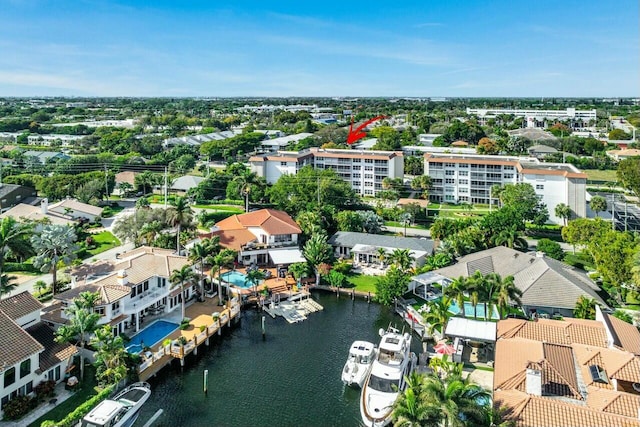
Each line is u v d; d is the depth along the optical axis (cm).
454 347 7006
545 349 6022
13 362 5503
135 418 5712
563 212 14112
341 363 7238
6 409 5466
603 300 8319
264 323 8394
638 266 8075
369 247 11188
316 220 12138
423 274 9444
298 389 6569
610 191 18788
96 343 6188
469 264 9450
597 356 5819
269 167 17612
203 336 7538
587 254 10756
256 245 10988
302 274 9844
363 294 9588
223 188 17312
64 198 16162
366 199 17362
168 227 11512
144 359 6675
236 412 6072
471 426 4550
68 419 5334
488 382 6400
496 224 11256
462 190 16912
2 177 17550
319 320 8644
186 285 8900
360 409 6059
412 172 19238
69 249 8856
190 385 6644
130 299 7831
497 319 8194
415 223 14712
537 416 4666
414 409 4603
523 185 14362
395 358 6556
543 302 8056
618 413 4750
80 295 6900
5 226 8131
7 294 8681
